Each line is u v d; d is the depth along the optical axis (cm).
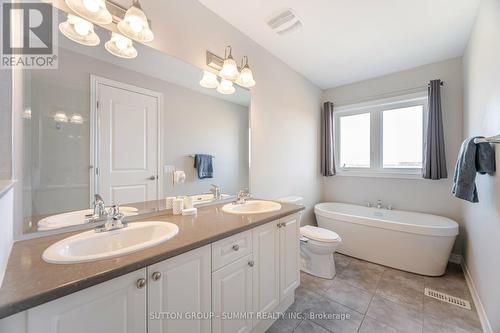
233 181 201
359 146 327
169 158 154
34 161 98
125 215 129
